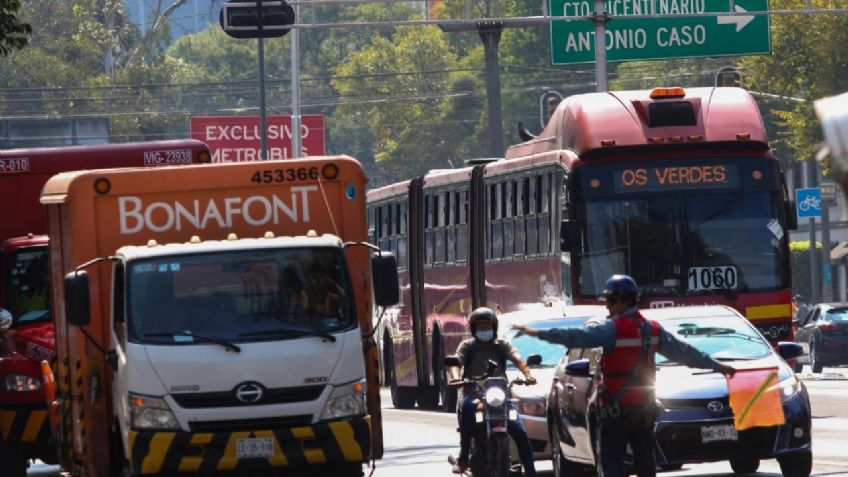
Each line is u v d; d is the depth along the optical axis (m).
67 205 36.56
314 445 34.00
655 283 56.97
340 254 35.06
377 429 36.50
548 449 42.34
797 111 128.25
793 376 38.91
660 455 37.69
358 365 34.53
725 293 56.88
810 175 171.38
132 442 33.72
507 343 37.00
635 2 84.19
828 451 46.25
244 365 33.81
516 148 68.75
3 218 45.22
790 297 57.28
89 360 36.28
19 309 43.34
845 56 124.38
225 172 36.59
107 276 36.19
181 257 34.69
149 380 33.75
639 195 57.44
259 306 34.44
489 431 35.62
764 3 84.19
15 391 41.84
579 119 58.91
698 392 38.00
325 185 37.00
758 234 57.41
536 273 62.91
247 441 33.75
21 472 42.41
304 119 154.50
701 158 57.72
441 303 77.12
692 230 57.19
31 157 45.28
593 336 29.73
